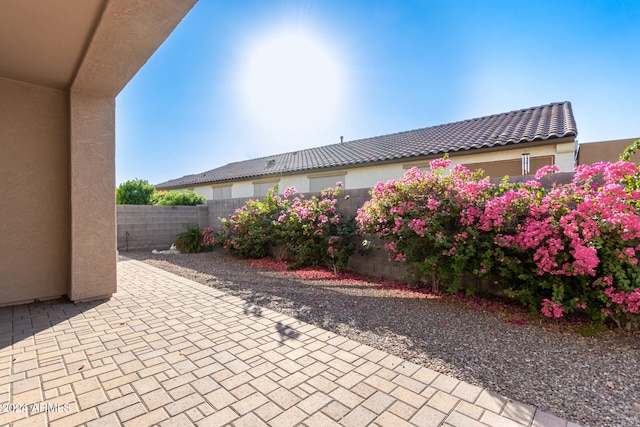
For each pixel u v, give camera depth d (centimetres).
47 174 473
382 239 533
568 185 390
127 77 423
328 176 1227
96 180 473
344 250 640
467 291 462
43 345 319
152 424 203
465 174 474
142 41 342
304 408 220
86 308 437
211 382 252
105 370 271
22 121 453
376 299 475
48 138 473
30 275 462
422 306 439
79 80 429
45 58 389
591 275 349
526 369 272
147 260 858
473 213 424
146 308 439
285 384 249
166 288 550
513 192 403
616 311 339
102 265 480
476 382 252
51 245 478
